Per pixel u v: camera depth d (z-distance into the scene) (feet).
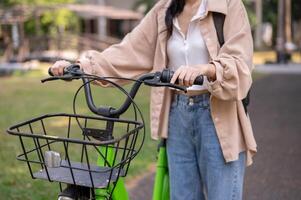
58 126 24.43
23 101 34.78
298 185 15.97
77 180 6.73
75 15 80.79
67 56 64.80
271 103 33.53
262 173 17.20
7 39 69.00
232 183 8.30
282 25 71.97
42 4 71.15
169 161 8.75
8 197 14.34
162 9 8.52
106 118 7.26
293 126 25.43
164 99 8.63
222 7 7.84
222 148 8.11
